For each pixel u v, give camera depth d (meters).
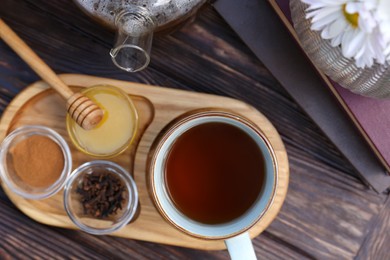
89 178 0.54
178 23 0.50
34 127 0.52
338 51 0.44
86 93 0.52
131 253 0.55
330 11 0.40
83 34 0.54
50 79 0.50
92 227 0.54
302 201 0.55
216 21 0.54
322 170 0.55
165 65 0.54
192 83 0.55
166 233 0.53
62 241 0.55
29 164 0.53
